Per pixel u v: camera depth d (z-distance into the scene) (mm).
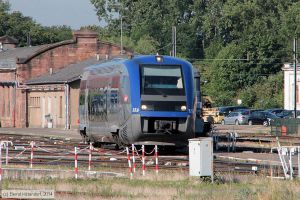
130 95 91500
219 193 50344
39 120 184375
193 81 92938
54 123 176750
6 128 179625
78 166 73062
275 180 59125
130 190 52844
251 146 108375
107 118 99312
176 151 98812
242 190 50906
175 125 91375
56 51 193750
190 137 92000
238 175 63750
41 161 78562
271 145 110062
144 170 66875
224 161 80562
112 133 97625
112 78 97625
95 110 104562
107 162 78562
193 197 48562
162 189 53438
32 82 186625
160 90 91312
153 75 91688
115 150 99062
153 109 90812
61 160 80125
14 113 193250
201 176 59719
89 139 108875
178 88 91875
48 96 179500
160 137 91125
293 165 74750
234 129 176125
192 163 60469
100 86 102750
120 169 70875
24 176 62438
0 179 58312
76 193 50781
